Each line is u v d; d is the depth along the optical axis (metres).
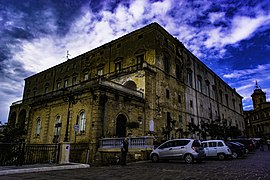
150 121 26.42
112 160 17.12
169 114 30.23
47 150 18.48
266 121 77.75
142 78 27.48
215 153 19.03
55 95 26.44
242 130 63.62
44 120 27.53
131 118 24.02
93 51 39.62
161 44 31.67
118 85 23.75
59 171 11.31
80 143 19.88
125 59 33.19
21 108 42.44
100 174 9.99
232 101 60.12
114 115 22.00
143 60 30.75
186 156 15.55
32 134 28.84
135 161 17.34
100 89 21.06
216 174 9.71
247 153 26.83
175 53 35.25
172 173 10.13
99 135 19.94
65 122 24.00
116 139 18.53
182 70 36.16
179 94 33.78
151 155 17.16
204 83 43.88
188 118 34.78
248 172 10.33
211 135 35.00
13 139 21.95
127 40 34.19
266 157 19.88
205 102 42.22
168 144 16.78
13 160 17.02
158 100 28.55
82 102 22.56
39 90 49.53
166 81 31.09
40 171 11.30
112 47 36.28
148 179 8.45
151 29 31.23
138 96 25.72
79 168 12.89
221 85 53.72
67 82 42.94
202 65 44.88
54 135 25.00
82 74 40.19
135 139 18.31
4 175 9.80
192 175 9.43
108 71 35.09
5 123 23.28
